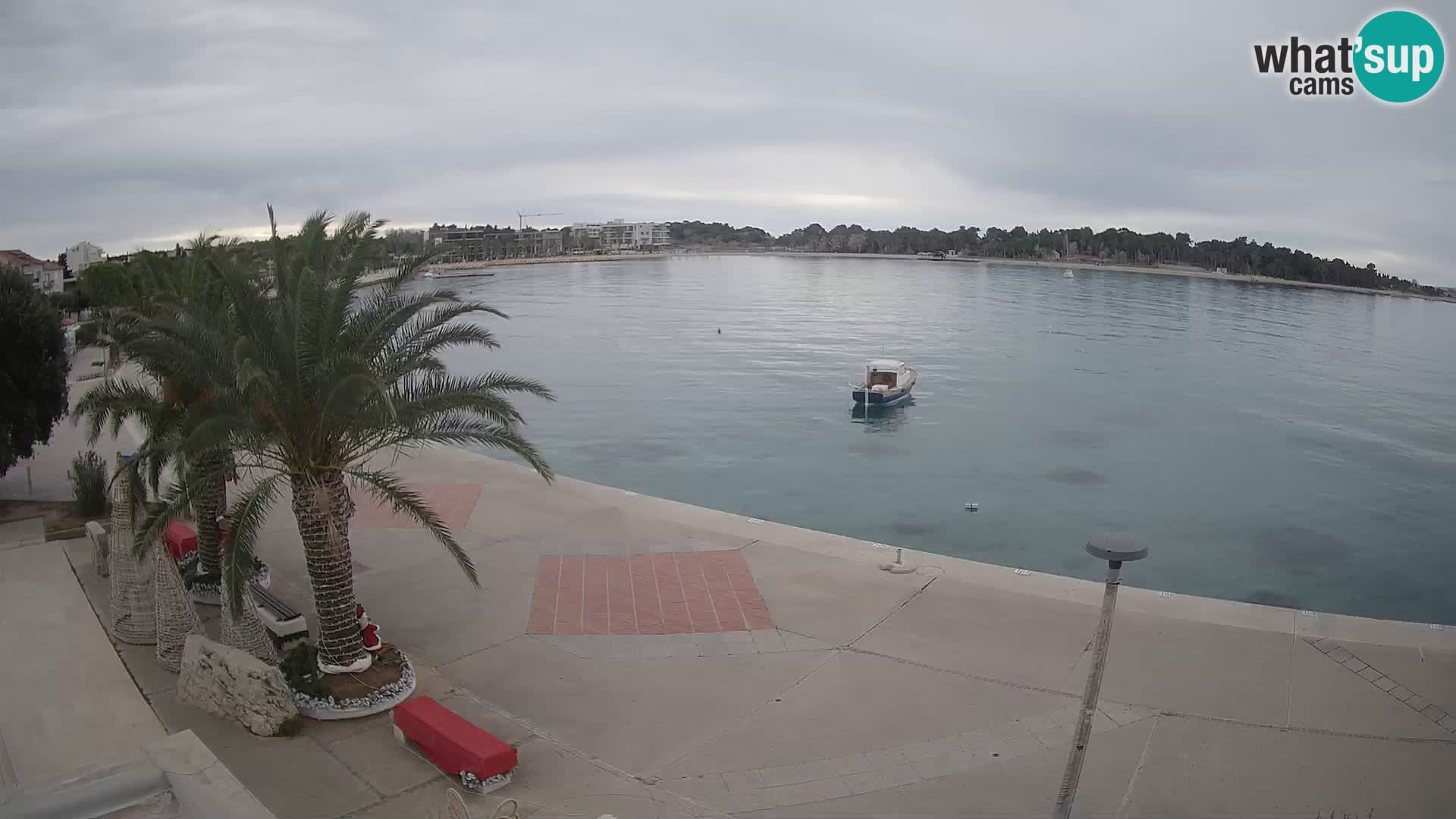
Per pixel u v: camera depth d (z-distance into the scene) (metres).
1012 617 17.39
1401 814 11.46
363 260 13.70
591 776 12.17
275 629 16.05
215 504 17.81
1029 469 42.94
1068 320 109.19
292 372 13.04
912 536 32.81
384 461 29.30
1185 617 17.38
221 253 14.55
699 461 43.78
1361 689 14.64
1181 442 49.12
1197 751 12.87
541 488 26.41
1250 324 109.88
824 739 13.17
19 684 14.37
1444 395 64.56
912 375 62.75
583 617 17.52
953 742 13.10
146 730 12.98
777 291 153.88
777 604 18.09
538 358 76.88
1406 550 32.59
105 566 19.12
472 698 14.28
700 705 14.19
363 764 12.34
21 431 23.23
